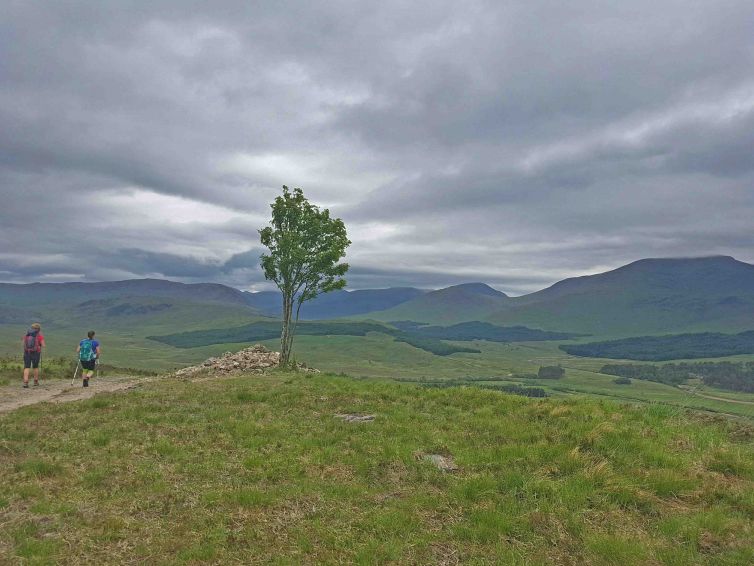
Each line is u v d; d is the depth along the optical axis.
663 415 15.27
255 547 7.71
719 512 8.85
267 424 14.91
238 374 32.16
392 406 17.41
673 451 11.71
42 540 7.82
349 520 8.59
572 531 8.29
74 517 8.66
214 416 16.11
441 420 15.16
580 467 10.53
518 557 7.51
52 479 10.44
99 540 7.86
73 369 34.16
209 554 7.44
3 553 7.40
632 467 10.69
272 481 10.46
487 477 10.07
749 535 8.12
